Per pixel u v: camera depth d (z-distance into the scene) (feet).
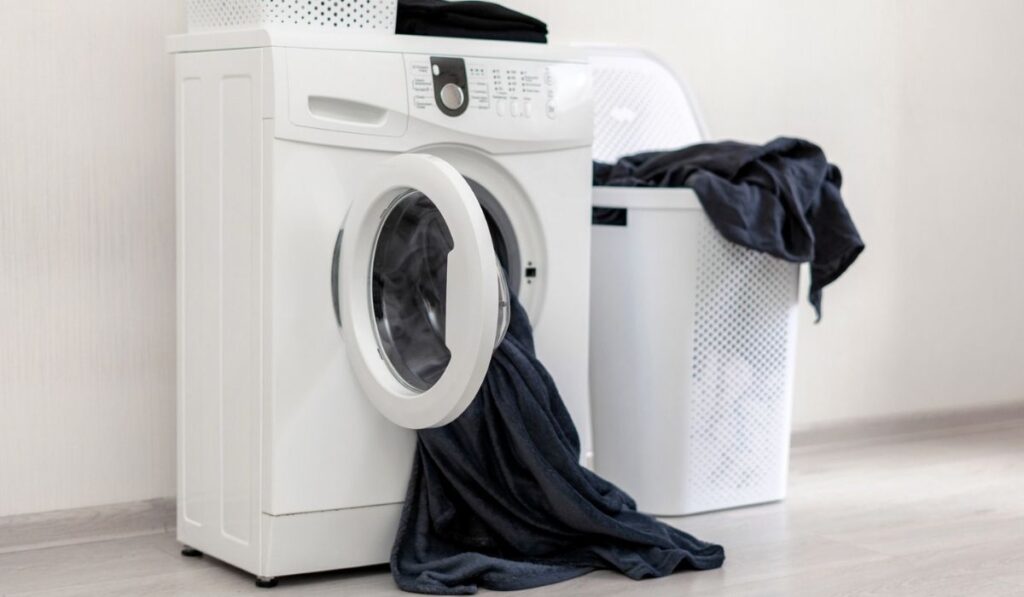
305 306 6.62
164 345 7.94
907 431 11.72
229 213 6.82
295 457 6.65
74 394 7.63
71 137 7.52
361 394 6.82
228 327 6.88
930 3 11.52
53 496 7.61
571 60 7.44
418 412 6.36
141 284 7.82
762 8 10.44
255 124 6.57
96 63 7.58
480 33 7.29
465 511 7.02
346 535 6.85
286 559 6.68
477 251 5.96
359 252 6.57
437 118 6.87
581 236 7.48
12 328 7.41
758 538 7.83
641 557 6.94
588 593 6.57
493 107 7.07
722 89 10.29
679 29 9.99
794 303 8.72
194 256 7.14
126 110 7.70
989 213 12.19
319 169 6.59
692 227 8.12
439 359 6.53
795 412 11.00
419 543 6.85
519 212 7.32
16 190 7.37
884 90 11.28
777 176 8.20
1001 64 12.12
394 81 6.76
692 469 8.39
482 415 6.83
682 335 8.21
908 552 7.54
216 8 7.04
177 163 7.25
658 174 8.48
